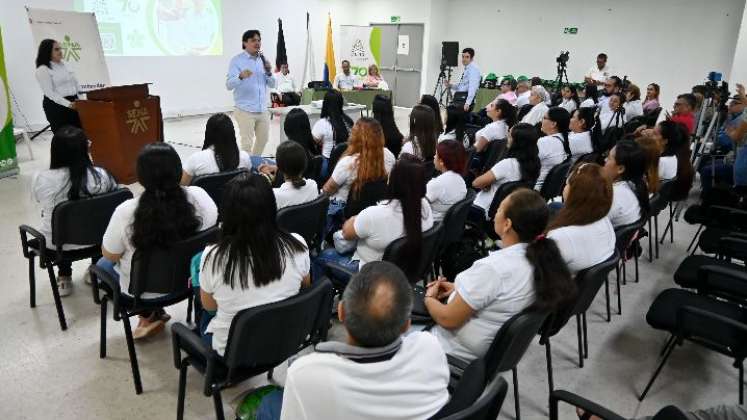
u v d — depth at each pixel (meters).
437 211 2.65
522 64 10.27
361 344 0.98
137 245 1.83
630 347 2.55
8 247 3.37
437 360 1.05
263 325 1.46
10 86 6.64
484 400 1.04
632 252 3.23
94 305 2.70
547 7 9.66
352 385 0.94
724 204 3.43
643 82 8.74
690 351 2.54
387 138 3.92
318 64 11.42
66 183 2.32
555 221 1.93
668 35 8.32
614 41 8.93
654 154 2.86
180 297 2.06
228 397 2.05
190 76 8.88
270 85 5.55
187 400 2.01
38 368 2.17
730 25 7.68
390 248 2.01
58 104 5.07
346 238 2.21
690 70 8.20
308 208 2.35
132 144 4.77
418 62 11.28
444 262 2.70
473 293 1.50
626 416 2.06
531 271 1.48
